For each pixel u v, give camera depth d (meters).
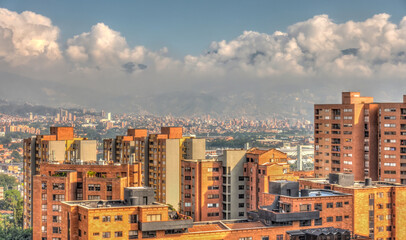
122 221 197.38
